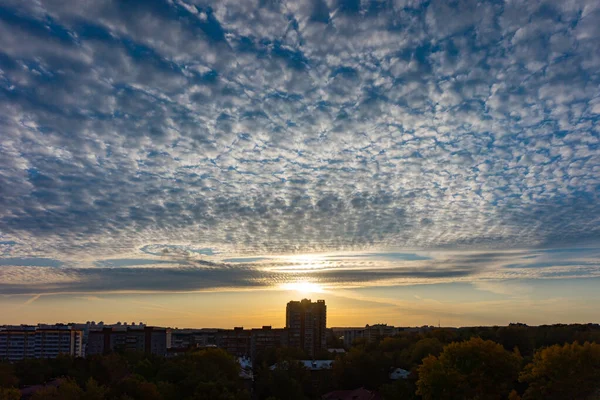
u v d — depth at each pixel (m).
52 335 192.00
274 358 162.38
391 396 97.62
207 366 96.62
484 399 79.00
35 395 69.88
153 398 76.75
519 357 105.38
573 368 81.06
